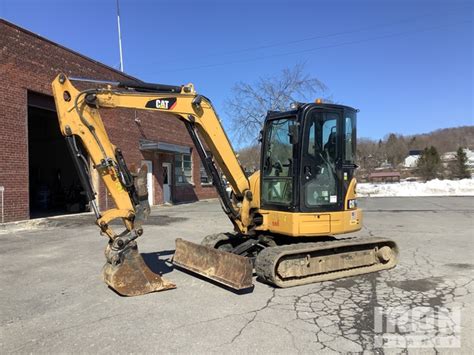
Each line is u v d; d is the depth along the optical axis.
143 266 6.36
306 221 7.15
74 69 17.31
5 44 14.20
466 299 6.01
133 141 21.41
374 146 102.00
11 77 14.44
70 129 6.03
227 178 7.62
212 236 8.06
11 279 7.23
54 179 22.55
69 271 7.76
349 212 7.62
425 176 70.12
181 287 6.64
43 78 15.76
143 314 5.42
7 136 14.30
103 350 4.38
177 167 26.09
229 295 6.21
